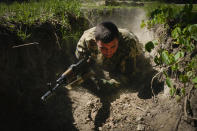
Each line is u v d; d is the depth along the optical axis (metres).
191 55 2.67
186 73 2.65
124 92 3.37
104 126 2.90
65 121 2.96
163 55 2.55
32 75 3.23
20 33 3.19
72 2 5.00
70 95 3.40
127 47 3.20
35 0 5.11
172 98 2.83
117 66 3.44
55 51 3.70
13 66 3.03
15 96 2.93
